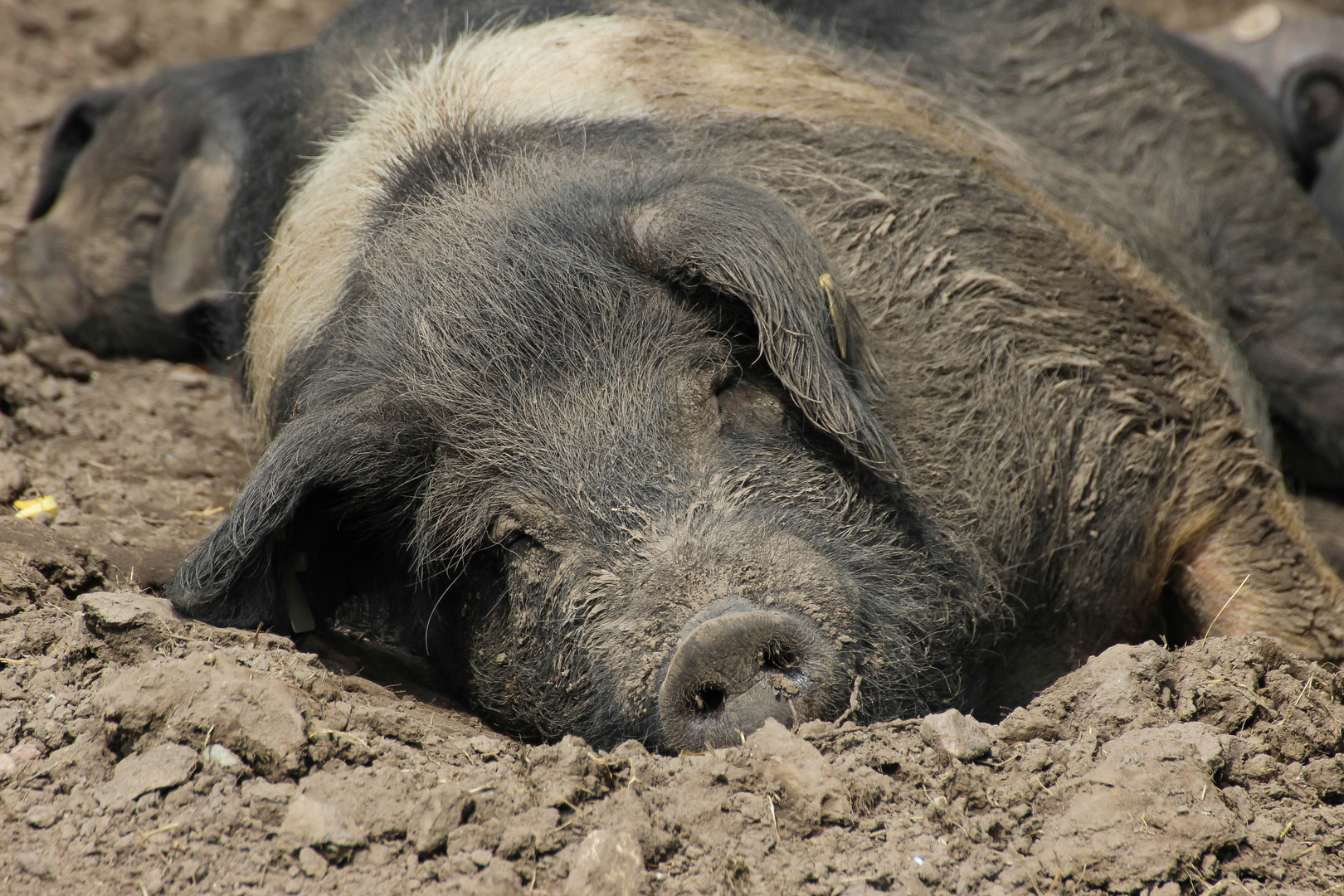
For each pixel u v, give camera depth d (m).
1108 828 8.11
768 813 8.07
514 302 9.90
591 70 12.06
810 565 9.21
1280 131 19.31
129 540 12.12
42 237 18.67
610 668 9.06
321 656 10.98
